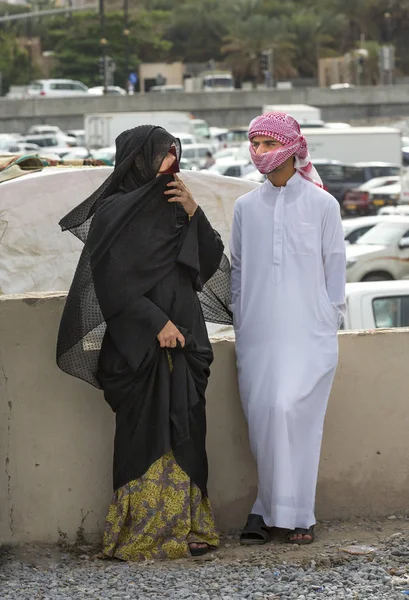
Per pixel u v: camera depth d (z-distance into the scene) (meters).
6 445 8.73
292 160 8.52
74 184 13.36
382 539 8.68
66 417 8.78
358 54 167.38
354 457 9.17
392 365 9.16
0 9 189.12
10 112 112.06
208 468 9.02
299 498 8.52
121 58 162.38
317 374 8.38
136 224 7.91
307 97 118.44
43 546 8.81
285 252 8.46
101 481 8.84
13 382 8.70
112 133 83.19
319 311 8.46
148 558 8.20
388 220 33.59
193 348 8.12
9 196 13.14
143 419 8.07
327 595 7.38
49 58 179.12
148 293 8.02
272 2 193.62
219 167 60.78
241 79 181.38
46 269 13.29
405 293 18.86
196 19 192.62
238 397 9.01
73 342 8.09
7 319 8.63
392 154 68.31
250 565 8.06
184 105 115.62
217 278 8.81
